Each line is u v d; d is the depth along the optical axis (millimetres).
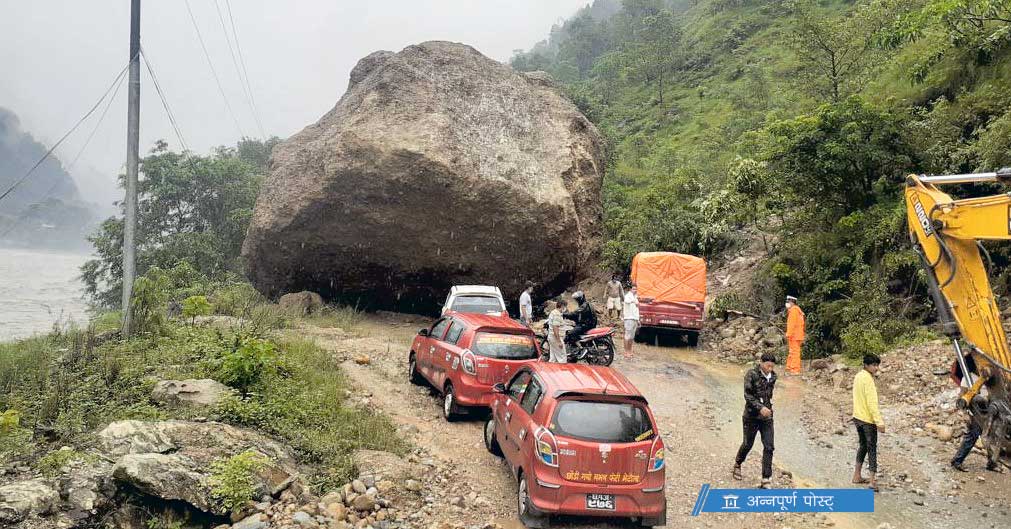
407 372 12930
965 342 7809
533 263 18703
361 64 23672
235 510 6473
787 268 17859
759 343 16750
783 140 17375
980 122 15719
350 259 19016
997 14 16109
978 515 7309
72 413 8500
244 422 8391
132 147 13812
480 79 21234
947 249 7895
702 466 8836
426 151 17562
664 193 27375
